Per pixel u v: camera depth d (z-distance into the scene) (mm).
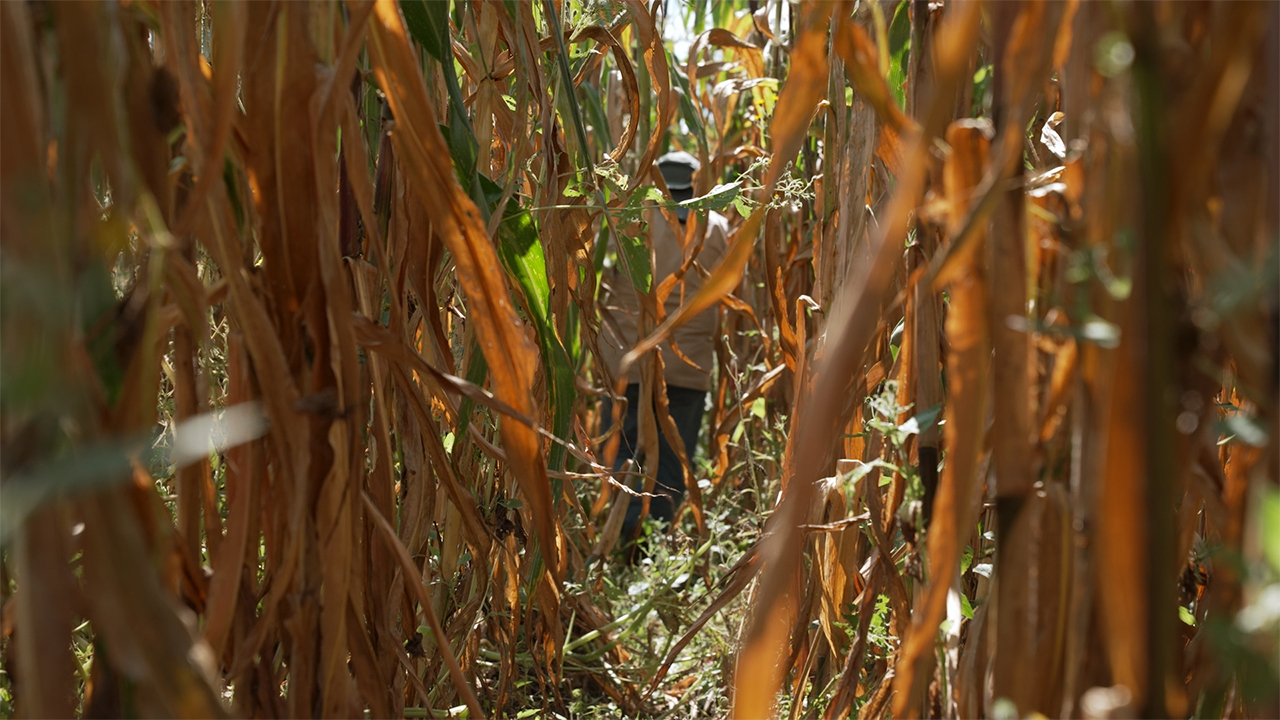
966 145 622
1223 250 516
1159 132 479
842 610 1300
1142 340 490
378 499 1059
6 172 519
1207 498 671
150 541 656
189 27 716
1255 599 486
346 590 797
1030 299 678
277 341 739
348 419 793
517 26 1237
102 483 487
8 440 520
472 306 825
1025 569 644
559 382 1158
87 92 560
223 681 790
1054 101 1043
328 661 791
